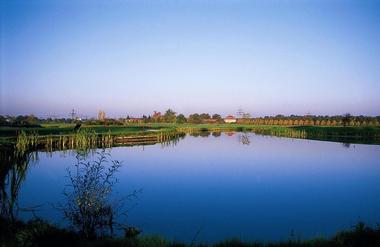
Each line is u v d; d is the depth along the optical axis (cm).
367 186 2345
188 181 2492
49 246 1012
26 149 3631
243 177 2684
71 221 1316
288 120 15175
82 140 4616
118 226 1388
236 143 6250
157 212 1658
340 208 1773
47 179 2495
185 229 1410
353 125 11706
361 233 1106
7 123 8331
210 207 1766
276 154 4369
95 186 1326
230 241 1133
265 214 1645
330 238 1162
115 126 10169
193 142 6525
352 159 3856
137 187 2272
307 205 1833
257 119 17450
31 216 1453
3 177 2439
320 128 10131
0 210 1538
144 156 4097
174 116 16688
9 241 972
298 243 1085
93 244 1038
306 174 2839
